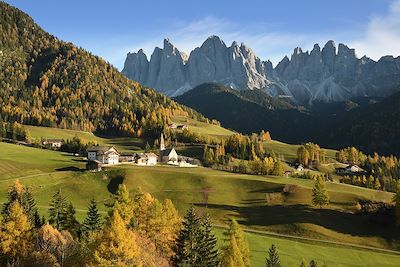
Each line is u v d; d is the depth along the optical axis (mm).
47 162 177375
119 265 48625
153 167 179000
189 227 69375
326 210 137125
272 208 139125
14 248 62281
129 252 49875
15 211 64375
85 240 61844
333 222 128875
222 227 118875
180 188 150875
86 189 144000
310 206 140000
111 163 188500
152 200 76438
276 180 166625
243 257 78875
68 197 137375
